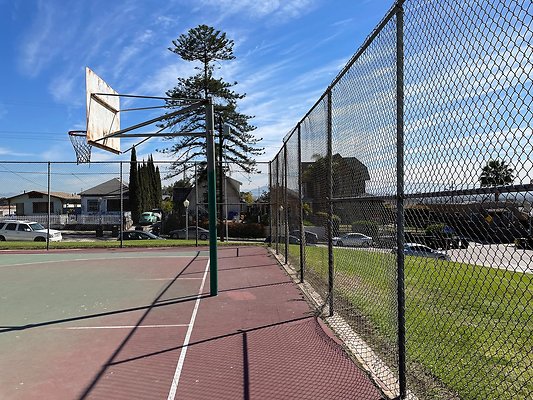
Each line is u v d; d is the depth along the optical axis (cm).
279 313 623
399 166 321
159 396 352
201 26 3312
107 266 1220
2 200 4688
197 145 3412
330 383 366
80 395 358
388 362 397
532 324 388
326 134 615
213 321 592
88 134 872
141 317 625
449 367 362
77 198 5162
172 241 2200
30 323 599
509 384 320
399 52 321
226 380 381
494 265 229
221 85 3369
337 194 559
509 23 203
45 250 1742
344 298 589
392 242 370
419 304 482
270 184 1709
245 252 1533
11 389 372
